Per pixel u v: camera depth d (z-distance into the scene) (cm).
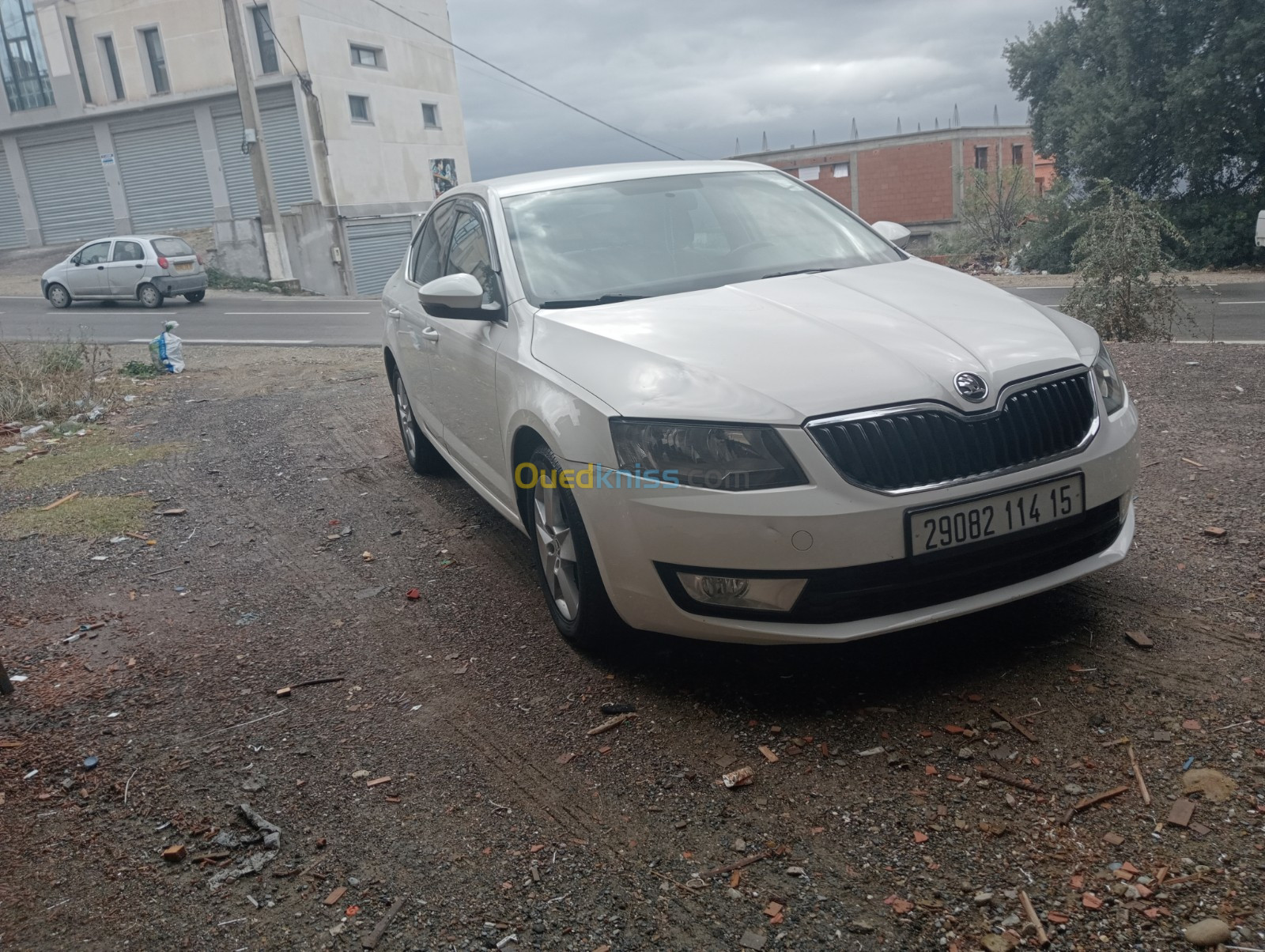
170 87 3384
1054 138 2666
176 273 2300
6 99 3616
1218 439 512
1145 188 2583
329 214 3200
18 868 258
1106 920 206
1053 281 2072
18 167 3706
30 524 560
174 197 3512
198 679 359
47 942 230
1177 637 315
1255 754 253
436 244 530
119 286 2303
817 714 295
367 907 231
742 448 277
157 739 318
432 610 405
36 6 3434
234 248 2938
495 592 417
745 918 217
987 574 292
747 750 280
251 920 230
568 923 220
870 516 272
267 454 693
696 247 410
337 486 599
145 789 290
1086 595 352
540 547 366
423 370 514
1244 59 2269
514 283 393
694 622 296
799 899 221
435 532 500
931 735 278
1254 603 331
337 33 3284
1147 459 493
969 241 2947
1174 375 664
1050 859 225
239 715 330
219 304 2364
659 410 290
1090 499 300
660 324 334
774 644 287
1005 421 287
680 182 454
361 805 272
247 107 2725
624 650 346
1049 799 246
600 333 334
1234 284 1800
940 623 343
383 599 420
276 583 451
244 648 384
